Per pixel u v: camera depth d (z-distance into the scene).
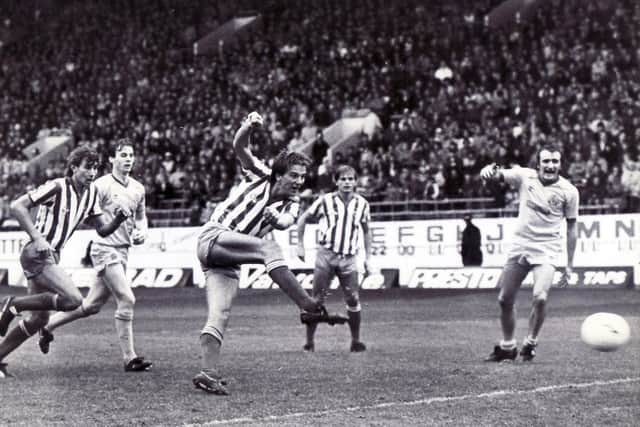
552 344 13.86
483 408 8.52
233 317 19.58
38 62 51.31
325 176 31.81
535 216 11.59
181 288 28.55
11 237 30.66
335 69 42.62
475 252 26.22
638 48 36.97
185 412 8.38
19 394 9.41
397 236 27.69
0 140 46.72
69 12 53.88
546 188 11.55
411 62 40.97
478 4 44.62
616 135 30.36
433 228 27.22
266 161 35.81
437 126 35.44
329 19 47.19
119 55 50.19
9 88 50.16
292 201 9.52
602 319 9.95
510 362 11.81
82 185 10.58
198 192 33.72
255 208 9.41
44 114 47.09
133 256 30.11
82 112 46.25
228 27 51.41
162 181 35.34
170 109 43.69
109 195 11.38
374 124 38.72
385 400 8.97
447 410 8.42
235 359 12.36
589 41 38.53
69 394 9.39
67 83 49.16
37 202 10.16
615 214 26.20
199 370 11.27
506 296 11.76
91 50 51.16
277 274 9.10
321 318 9.01
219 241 9.30
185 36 50.94
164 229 29.72
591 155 29.75
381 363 11.84
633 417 8.09
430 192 30.06
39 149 43.94
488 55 39.75
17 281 30.38
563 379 10.27
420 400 8.95
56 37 53.00
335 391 9.54
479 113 35.00
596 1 40.62
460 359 12.24
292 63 44.81
